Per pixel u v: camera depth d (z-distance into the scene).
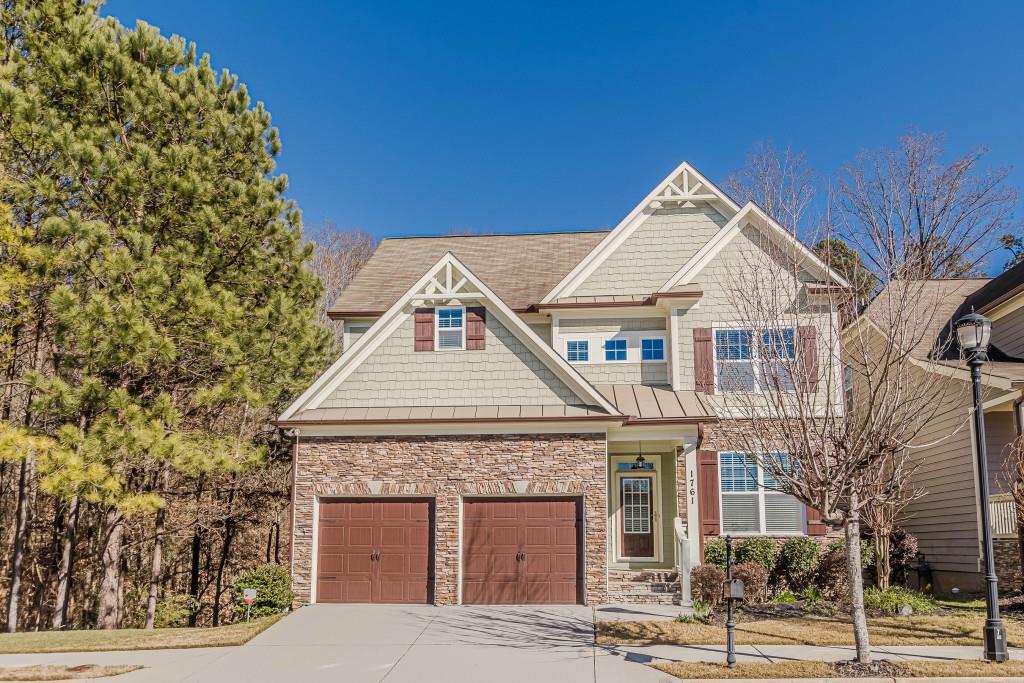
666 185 22.59
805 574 18.28
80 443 15.75
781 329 12.90
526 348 18.06
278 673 11.71
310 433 17.73
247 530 26.69
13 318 17.94
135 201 17.33
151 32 19.70
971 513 18.56
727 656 11.55
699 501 18.33
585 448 17.17
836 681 10.43
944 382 15.84
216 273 19.20
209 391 17.59
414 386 18.11
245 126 20.23
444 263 18.45
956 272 27.80
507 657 12.34
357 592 17.19
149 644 13.65
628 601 16.84
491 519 17.20
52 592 23.58
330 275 48.22
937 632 13.41
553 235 27.28
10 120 16.61
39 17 18.55
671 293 20.27
